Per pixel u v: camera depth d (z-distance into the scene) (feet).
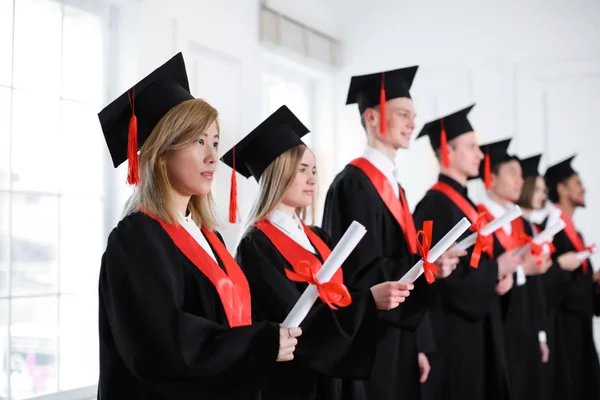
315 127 18.08
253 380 5.94
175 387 5.68
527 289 13.70
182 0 12.19
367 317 7.95
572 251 15.40
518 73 17.54
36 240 9.77
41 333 9.78
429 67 17.98
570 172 16.03
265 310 8.05
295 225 8.77
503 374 11.81
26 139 9.68
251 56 14.38
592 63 17.01
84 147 10.58
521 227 13.74
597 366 15.02
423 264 8.09
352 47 18.31
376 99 10.78
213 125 6.53
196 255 6.28
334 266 6.18
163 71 6.63
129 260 5.85
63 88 10.28
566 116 17.25
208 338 5.82
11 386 9.30
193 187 6.38
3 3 9.39
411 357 10.34
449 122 12.39
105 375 5.93
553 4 17.30
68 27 10.37
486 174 13.44
